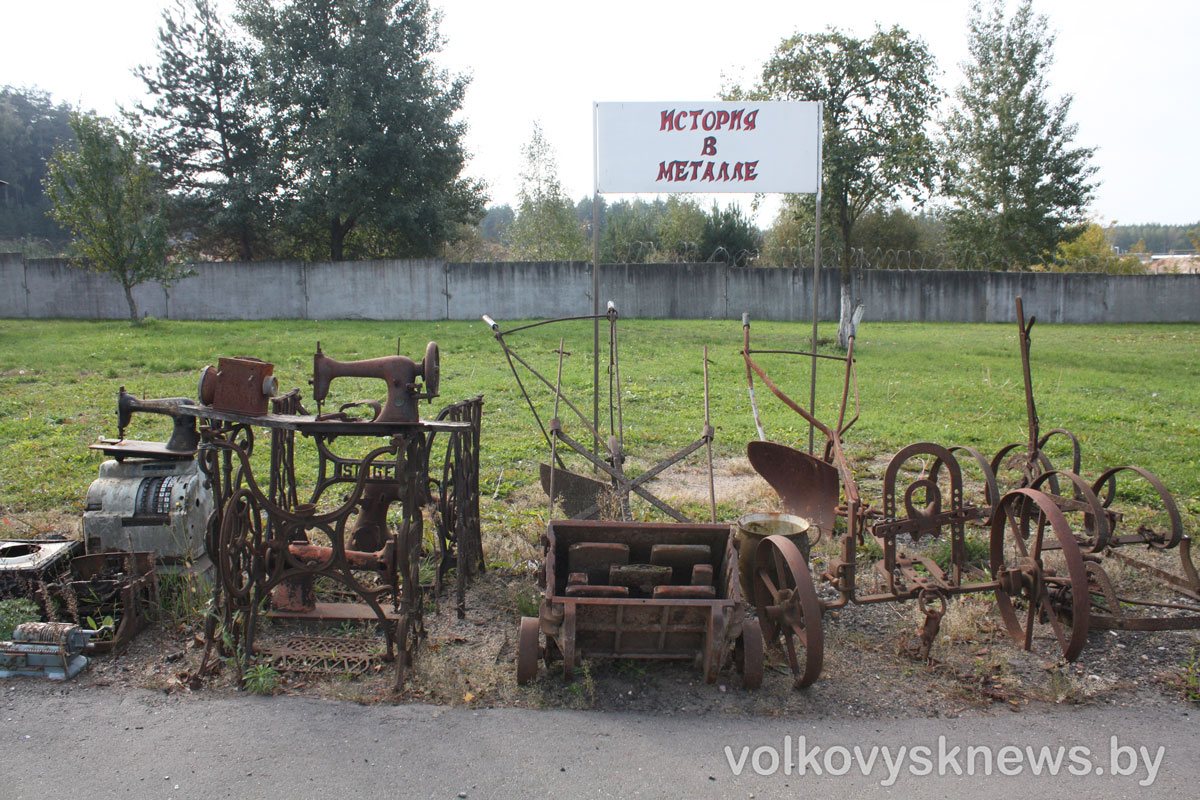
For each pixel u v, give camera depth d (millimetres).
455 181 32031
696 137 6543
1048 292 27969
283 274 25688
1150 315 28406
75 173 20812
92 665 3994
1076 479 4637
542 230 37188
